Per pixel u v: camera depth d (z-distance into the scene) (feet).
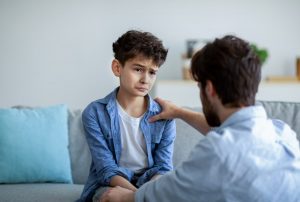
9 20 11.26
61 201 4.81
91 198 4.45
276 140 3.07
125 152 4.47
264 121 3.08
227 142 2.88
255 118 3.04
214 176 2.88
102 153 4.35
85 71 11.52
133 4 11.41
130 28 11.45
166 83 10.22
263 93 10.30
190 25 11.51
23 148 5.64
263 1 11.53
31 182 5.73
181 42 11.54
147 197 3.21
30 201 4.79
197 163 2.94
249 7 11.54
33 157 5.64
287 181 2.96
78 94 11.58
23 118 5.80
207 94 3.20
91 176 4.54
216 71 3.04
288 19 11.59
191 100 10.26
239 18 11.55
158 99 4.64
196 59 3.22
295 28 11.62
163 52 4.29
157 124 4.53
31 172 5.63
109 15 11.41
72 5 11.34
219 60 3.03
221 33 11.57
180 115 4.37
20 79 11.44
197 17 11.51
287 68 11.69
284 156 3.00
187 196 3.01
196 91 10.25
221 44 3.11
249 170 2.86
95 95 11.59
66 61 11.48
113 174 4.18
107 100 4.52
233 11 11.54
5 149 5.61
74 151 5.94
